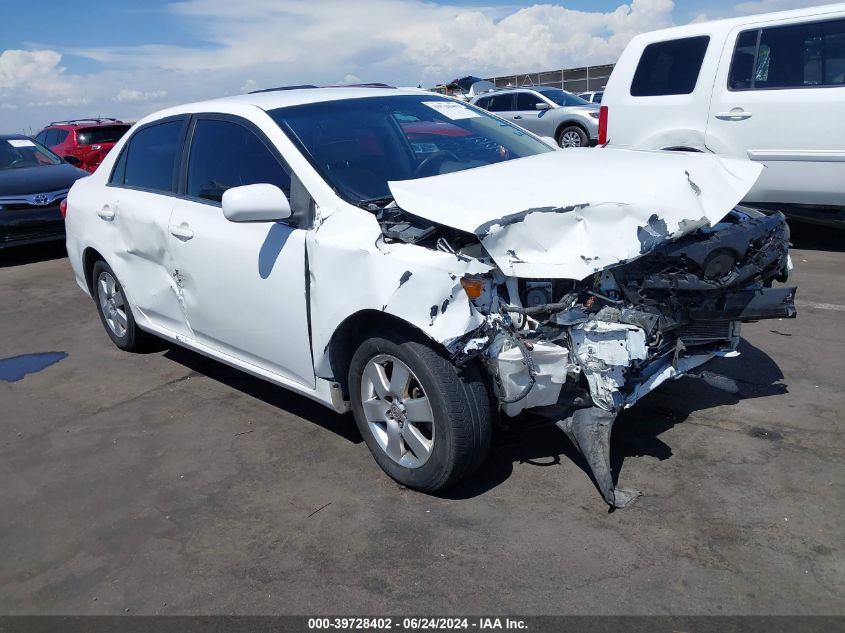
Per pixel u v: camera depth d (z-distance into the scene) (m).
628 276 3.07
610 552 2.79
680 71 7.21
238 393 4.65
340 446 3.81
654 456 3.44
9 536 3.26
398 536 3.01
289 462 3.69
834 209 6.63
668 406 3.91
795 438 3.50
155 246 4.46
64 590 2.87
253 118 3.93
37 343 6.00
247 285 3.76
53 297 7.49
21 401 4.79
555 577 2.68
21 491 3.64
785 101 6.50
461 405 2.98
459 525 3.04
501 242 2.87
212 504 3.37
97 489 3.60
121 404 4.61
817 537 2.79
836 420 3.64
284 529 3.12
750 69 6.74
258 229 3.68
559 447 3.58
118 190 4.95
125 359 5.44
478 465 3.16
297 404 4.39
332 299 3.24
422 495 3.29
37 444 4.15
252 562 2.93
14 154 10.30
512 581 2.68
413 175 3.76
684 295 3.15
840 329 4.82
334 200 3.40
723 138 6.94
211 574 2.88
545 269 2.86
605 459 3.00
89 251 5.35
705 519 2.95
